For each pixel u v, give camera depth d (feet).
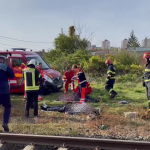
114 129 17.88
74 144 14.49
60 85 34.09
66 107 23.47
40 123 19.81
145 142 13.69
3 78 17.15
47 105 26.55
